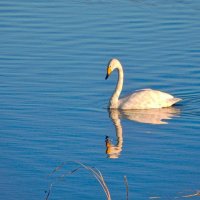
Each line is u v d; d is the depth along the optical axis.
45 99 22.42
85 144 19.17
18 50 26.80
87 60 25.88
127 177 17.02
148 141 19.36
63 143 19.17
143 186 16.50
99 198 15.95
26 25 29.77
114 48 27.09
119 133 20.00
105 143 19.23
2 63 25.47
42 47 27.14
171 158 18.16
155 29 29.47
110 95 22.97
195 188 16.38
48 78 24.12
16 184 16.69
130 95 22.30
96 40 27.97
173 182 16.70
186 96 23.05
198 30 29.38
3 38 28.12
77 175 17.19
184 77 24.33
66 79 24.08
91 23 30.08
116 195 16.06
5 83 23.61
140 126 20.56
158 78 24.33
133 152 18.58
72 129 20.20
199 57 26.11
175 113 21.70
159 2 33.75
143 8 32.59
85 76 24.41
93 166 17.72
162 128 20.36
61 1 33.69
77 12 31.75
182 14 31.67
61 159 18.11
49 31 29.02
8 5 32.62
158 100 22.16
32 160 18.02
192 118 21.20
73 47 27.19
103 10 32.16
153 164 17.78
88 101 22.45
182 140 19.42
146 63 25.59
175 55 26.33
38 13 31.45
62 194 16.19
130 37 28.38
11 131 19.92
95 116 21.34
